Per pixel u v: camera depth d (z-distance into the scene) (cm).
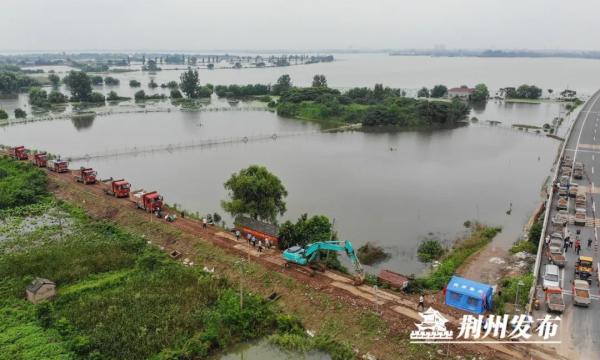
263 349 4406
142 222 7169
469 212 8275
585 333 4281
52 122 18562
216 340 4397
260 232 6362
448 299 4784
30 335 4344
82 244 6450
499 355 3972
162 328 4541
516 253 6481
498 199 9019
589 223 6981
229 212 7250
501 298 4962
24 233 6988
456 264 6150
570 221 7038
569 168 9462
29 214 7806
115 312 4759
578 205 7469
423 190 9562
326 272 5588
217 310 4806
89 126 17738
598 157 10700
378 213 8156
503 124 18188
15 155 10800
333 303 4881
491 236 7219
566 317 4562
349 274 5612
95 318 4662
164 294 5138
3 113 18538
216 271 5788
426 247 6550
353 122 18912
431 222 7775
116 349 4219
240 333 4525
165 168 11369
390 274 5378
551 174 10862
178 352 4178
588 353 3988
